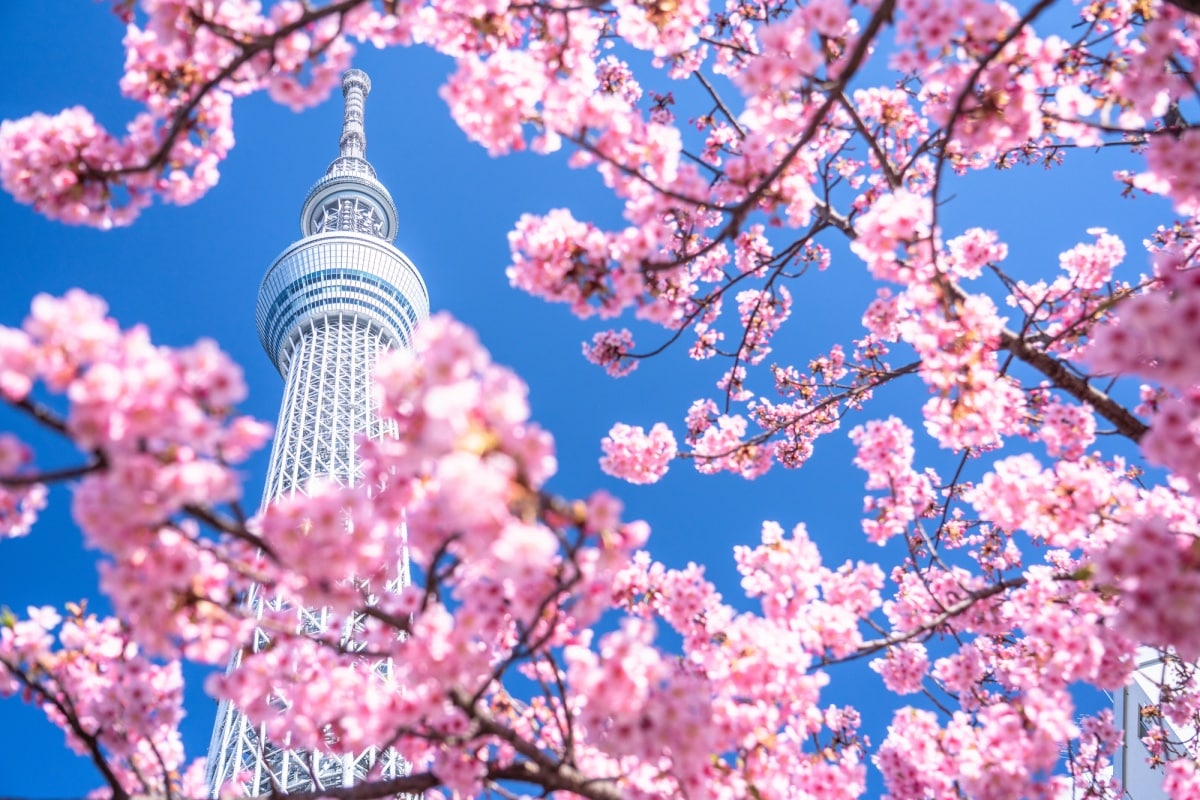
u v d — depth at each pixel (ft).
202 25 16.75
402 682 18.74
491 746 20.25
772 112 19.04
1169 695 33.76
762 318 32.53
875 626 22.12
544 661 20.49
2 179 16.83
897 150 29.89
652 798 17.02
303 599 14.28
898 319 26.99
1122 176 33.55
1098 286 27.07
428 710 15.93
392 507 14.33
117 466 10.68
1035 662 22.81
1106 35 19.29
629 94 30.55
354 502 13.55
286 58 17.87
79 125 17.12
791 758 18.45
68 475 10.78
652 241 18.83
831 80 17.75
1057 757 18.01
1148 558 14.11
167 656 13.99
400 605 18.15
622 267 19.11
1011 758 18.10
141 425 10.43
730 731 16.65
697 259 28.84
